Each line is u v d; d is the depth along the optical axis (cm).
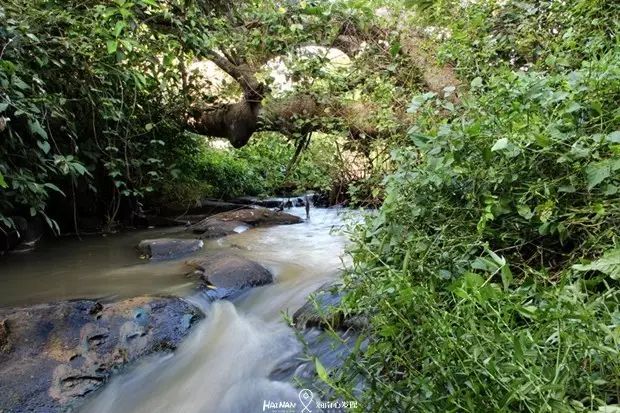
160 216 541
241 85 500
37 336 215
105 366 214
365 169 381
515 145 135
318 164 445
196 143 593
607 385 84
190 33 416
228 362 229
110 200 496
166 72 461
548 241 142
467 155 148
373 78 370
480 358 90
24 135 336
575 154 126
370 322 135
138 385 213
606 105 142
